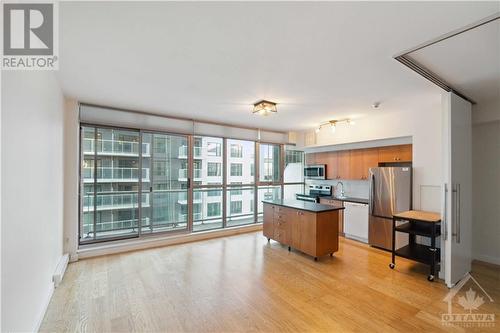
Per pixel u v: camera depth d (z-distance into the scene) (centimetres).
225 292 267
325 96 325
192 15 156
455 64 230
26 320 173
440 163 359
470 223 321
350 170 521
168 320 217
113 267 332
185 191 473
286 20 160
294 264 350
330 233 377
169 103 363
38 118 201
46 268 232
